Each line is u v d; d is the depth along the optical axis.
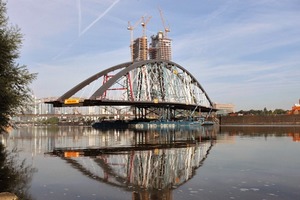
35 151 44.66
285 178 22.59
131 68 151.62
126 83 151.12
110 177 23.42
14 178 23.20
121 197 17.56
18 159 34.88
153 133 102.56
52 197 17.62
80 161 32.69
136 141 64.88
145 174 24.59
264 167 27.59
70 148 49.38
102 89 129.38
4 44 32.75
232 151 41.44
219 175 23.91
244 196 17.56
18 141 69.12
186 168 27.42
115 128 164.25
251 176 23.39
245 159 33.09
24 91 34.88
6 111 33.12
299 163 29.91
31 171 26.36
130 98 151.50
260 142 56.59
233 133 94.12
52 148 49.59
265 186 20.05
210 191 18.78
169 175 24.09
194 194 18.09
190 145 52.31
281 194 18.00
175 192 18.59
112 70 150.50
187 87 197.50
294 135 78.81
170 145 52.84
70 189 19.56
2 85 31.16
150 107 181.25
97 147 50.88
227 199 16.97
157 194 18.14
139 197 17.55
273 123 195.25
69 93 126.44
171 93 182.38
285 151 40.66
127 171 26.11
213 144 53.66
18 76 34.16
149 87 165.88
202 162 31.08
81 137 84.75
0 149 48.12
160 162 31.36
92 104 134.88
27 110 35.53
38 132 129.50
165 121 176.75
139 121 182.38
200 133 98.19
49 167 28.55
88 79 136.38
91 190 19.25
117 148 48.38
